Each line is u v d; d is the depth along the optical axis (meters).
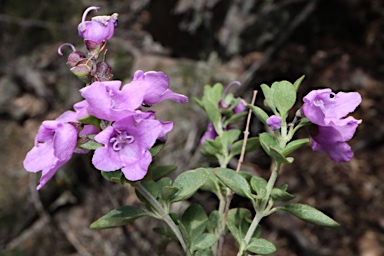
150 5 0.58
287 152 0.20
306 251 0.46
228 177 0.21
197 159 0.46
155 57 0.58
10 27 0.65
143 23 0.62
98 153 0.19
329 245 0.47
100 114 0.19
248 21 0.58
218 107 0.24
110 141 0.19
